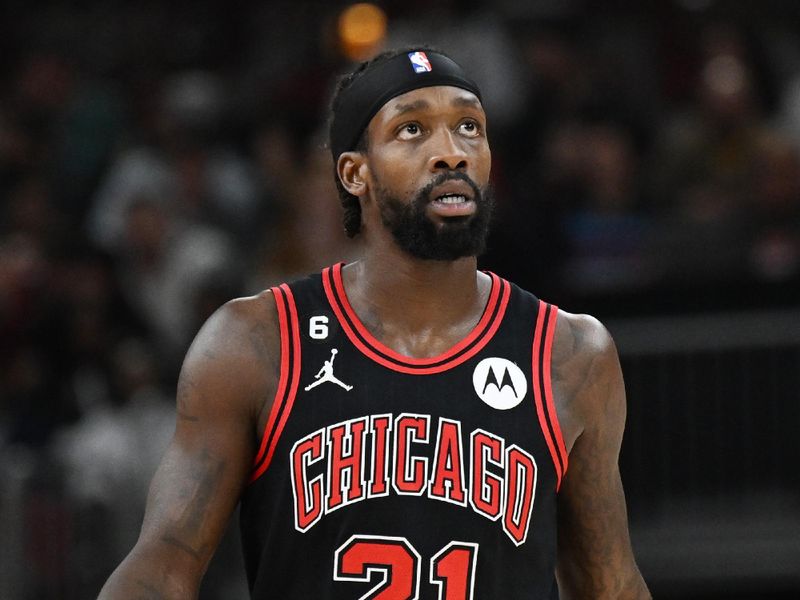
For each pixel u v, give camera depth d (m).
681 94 31.19
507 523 8.81
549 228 24.52
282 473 8.83
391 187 8.94
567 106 29.42
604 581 9.62
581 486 9.39
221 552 21.44
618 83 30.67
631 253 24.78
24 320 24.94
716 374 22.11
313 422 8.85
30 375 23.88
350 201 9.44
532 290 22.08
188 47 34.38
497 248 22.02
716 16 32.94
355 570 8.68
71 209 29.38
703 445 22.06
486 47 29.58
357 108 9.17
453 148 8.86
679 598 22.33
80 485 21.78
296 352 9.03
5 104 32.03
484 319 9.23
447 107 8.95
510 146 29.02
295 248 24.89
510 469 8.88
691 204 26.30
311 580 8.76
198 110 30.86
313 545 8.73
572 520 9.54
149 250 26.52
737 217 24.98
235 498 9.03
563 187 26.23
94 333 24.31
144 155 28.86
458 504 8.74
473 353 9.08
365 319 9.15
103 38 34.62
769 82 29.58
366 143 9.15
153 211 26.58
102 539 21.81
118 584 8.66
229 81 33.28
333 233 24.58
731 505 22.05
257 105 31.45
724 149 26.81
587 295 22.50
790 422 21.91
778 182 24.94
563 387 9.15
